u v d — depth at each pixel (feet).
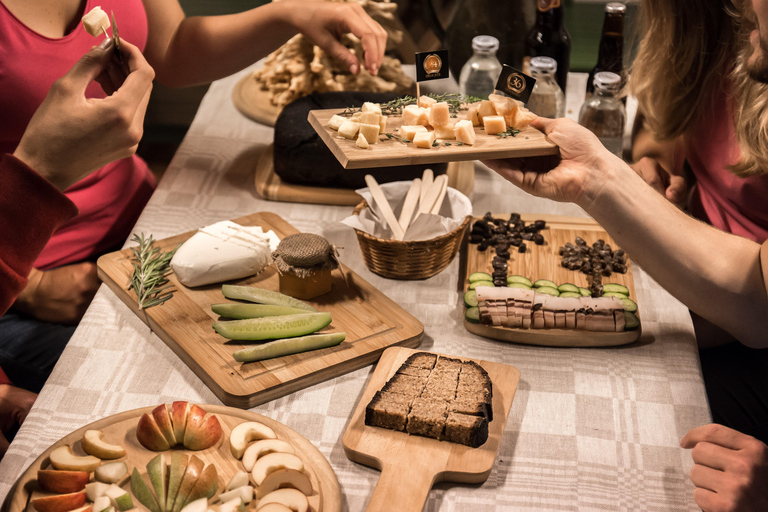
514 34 6.29
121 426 3.47
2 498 3.25
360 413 3.66
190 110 11.71
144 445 3.35
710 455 3.41
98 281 5.23
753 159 4.71
